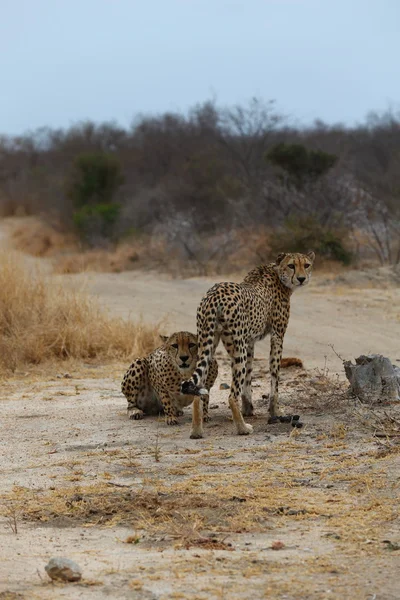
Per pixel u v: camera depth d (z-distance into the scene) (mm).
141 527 8258
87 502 9031
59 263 39062
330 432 11398
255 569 7047
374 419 11734
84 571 7121
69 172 56750
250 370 12805
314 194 38219
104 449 11383
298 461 10305
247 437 11609
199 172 51625
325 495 8984
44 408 14086
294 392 14125
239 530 8055
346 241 34281
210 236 41875
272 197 39344
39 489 9695
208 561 7258
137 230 45438
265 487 9328
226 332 11703
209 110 70500
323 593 6535
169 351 12445
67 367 17625
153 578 6926
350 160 56125
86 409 13930
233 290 11734
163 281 32250
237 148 57812
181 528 8148
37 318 19453
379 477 9359
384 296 25891
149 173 63594
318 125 79312
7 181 74125
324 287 27906
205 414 12633
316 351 18672
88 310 20078
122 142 77500
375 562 7109
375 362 12836
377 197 42281
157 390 12938
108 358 18391
